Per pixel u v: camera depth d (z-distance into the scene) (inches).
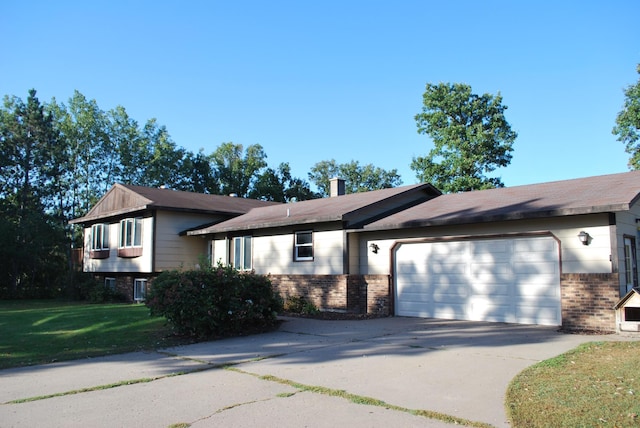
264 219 764.0
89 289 1023.6
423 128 1477.6
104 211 1000.2
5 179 1258.0
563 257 465.4
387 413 219.0
